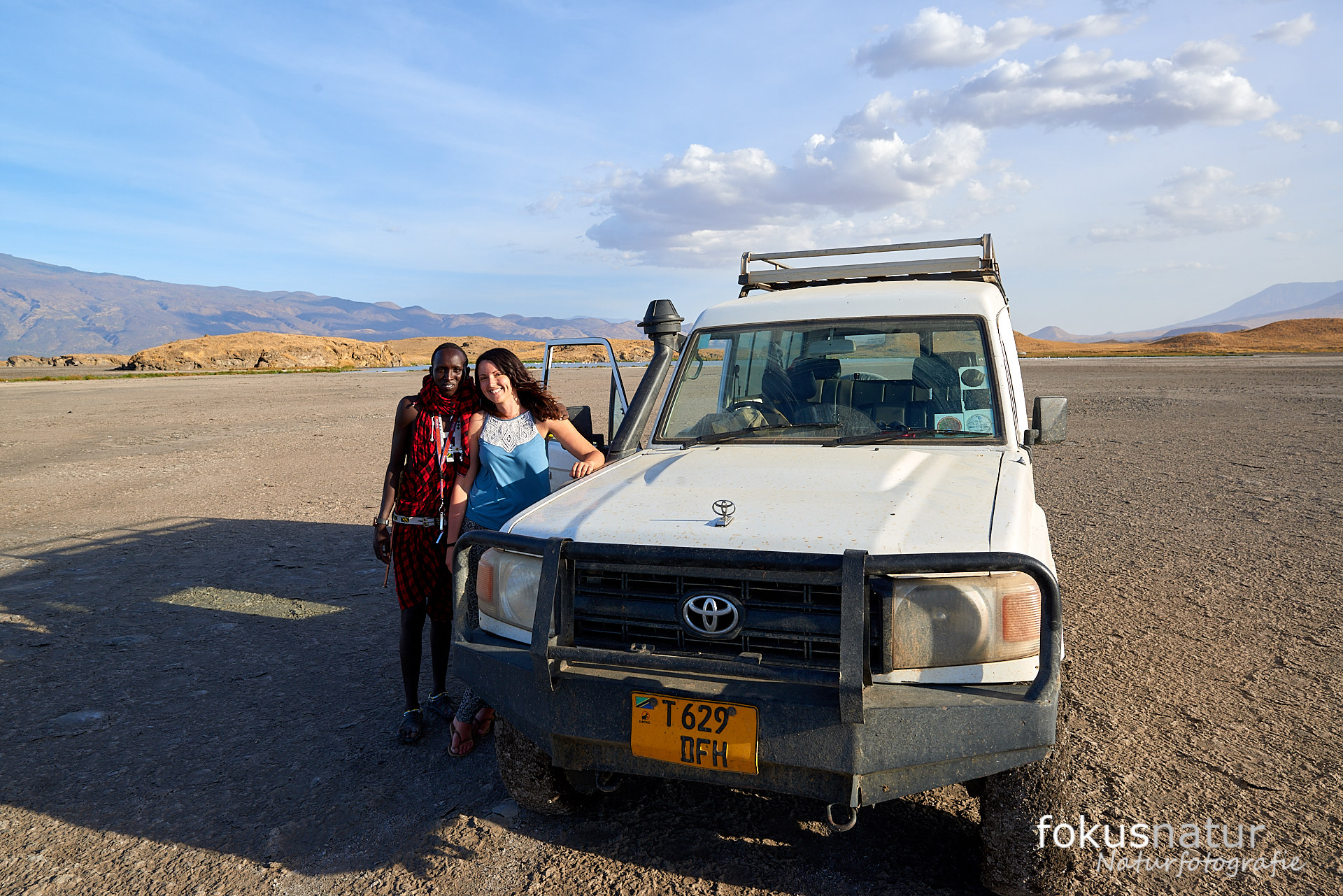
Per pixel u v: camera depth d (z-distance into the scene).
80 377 58.06
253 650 5.25
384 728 4.16
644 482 3.21
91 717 4.27
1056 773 2.50
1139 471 11.30
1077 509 8.92
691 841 3.10
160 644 5.35
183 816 3.35
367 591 6.51
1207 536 7.54
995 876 2.57
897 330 3.89
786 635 2.46
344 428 19.14
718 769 2.44
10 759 3.82
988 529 2.54
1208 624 5.27
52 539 8.30
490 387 3.74
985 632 2.41
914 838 3.09
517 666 2.67
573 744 2.69
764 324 4.16
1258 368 45.69
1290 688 4.29
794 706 2.35
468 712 3.83
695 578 2.56
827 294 4.24
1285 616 5.38
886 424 3.73
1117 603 5.71
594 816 3.29
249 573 7.03
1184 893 2.71
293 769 3.74
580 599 2.69
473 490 3.93
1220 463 11.80
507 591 2.87
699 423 4.02
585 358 80.94
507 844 3.11
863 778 2.37
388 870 2.97
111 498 10.59
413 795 3.50
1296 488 9.73
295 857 3.06
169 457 14.46
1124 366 52.47
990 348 3.75
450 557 3.88
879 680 2.41
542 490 3.91
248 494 10.83
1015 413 3.70
